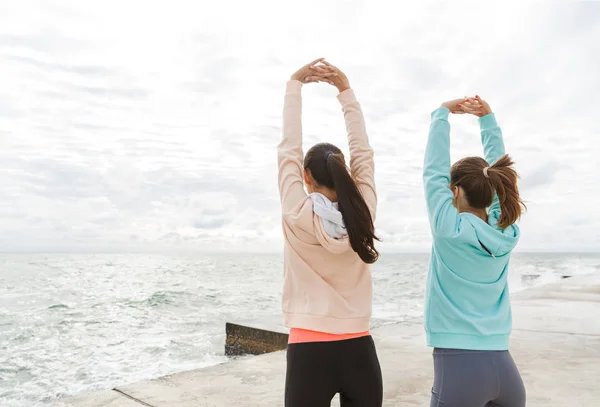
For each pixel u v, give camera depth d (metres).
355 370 1.58
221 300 19.34
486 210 1.95
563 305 8.08
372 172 1.82
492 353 1.62
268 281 33.88
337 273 1.61
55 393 6.62
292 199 1.62
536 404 3.42
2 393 6.64
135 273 48.38
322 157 1.69
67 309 17.00
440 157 1.81
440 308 1.69
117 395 3.58
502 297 1.73
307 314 1.58
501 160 1.85
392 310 13.91
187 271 53.72
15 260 106.12
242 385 3.83
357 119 1.89
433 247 1.80
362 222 1.56
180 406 3.36
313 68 1.88
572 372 4.17
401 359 4.69
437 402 1.64
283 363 4.49
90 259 117.19
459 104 2.01
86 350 9.50
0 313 15.95
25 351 9.52
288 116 1.76
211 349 9.17
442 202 1.71
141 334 11.27
